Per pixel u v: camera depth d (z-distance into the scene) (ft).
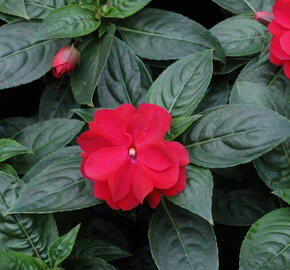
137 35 2.09
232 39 2.10
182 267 1.89
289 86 2.05
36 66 2.09
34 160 1.99
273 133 1.86
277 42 1.96
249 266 1.84
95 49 2.06
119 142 1.82
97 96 2.14
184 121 1.89
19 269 1.81
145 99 1.97
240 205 2.05
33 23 2.11
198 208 1.83
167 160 1.79
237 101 2.04
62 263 1.90
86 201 1.87
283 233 1.86
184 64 1.97
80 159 1.91
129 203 1.84
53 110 2.13
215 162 1.87
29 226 1.89
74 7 2.05
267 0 2.14
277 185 1.94
